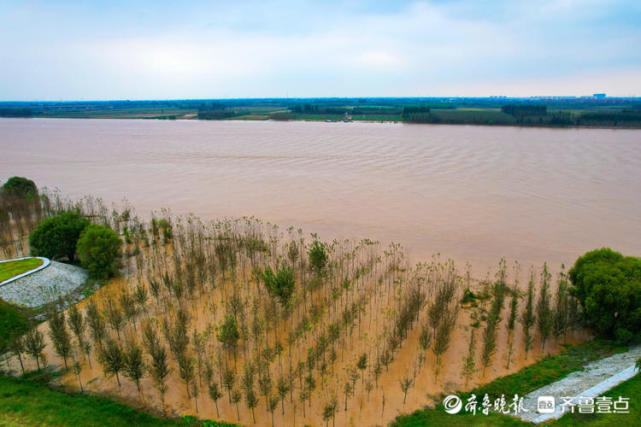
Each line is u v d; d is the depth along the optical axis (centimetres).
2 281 6844
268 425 4562
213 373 5325
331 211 12525
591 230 10700
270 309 6706
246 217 12094
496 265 8681
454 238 10256
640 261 6059
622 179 15950
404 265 8619
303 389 5081
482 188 14938
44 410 4534
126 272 8169
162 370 4931
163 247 9494
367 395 4981
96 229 7919
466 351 5806
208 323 6444
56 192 14500
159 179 17188
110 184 16325
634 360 5175
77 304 6962
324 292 7419
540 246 9712
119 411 4638
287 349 5866
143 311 6706
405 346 5928
